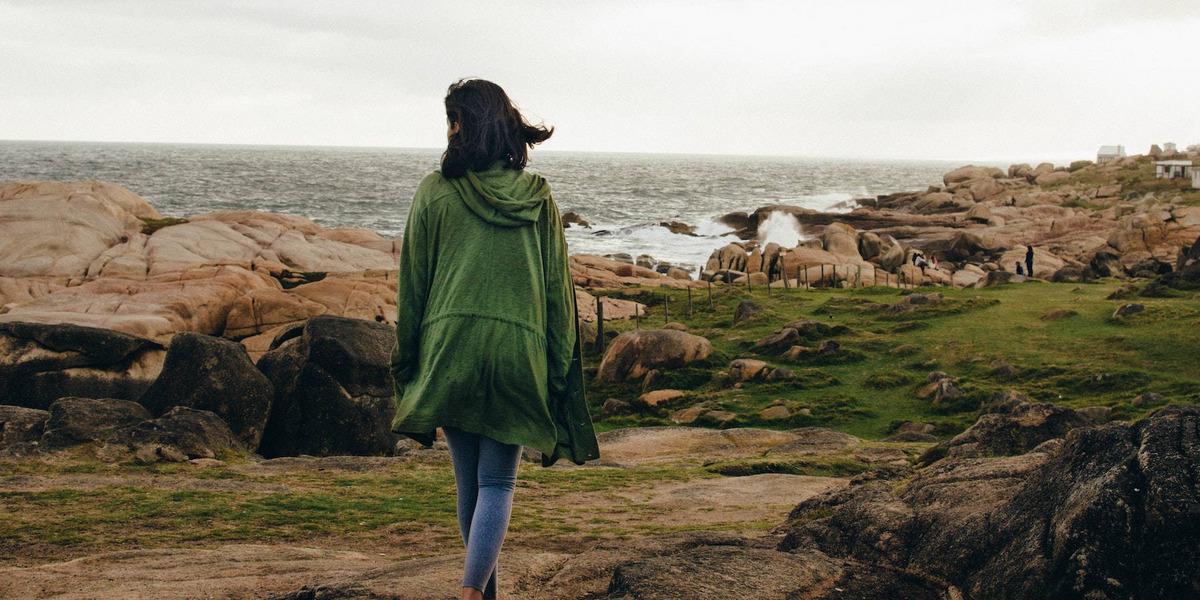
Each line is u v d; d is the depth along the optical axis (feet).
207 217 116.57
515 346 8.86
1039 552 10.69
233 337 74.08
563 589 12.40
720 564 12.02
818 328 80.23
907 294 100.89
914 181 647.97
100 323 64.69
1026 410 33.88
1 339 47.50
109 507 25.57
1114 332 70.44
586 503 31.14
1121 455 10.91
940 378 63.57
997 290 99.04
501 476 9.20
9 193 106.73
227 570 14.48
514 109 9.68
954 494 13.98
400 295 9.30
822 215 232.73
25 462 32.04
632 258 167.02
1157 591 9.39
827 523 14.46
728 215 247.29
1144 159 286.87
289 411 45.11
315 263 102.06
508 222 9.08
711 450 50.96
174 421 37.04
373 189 374.84
